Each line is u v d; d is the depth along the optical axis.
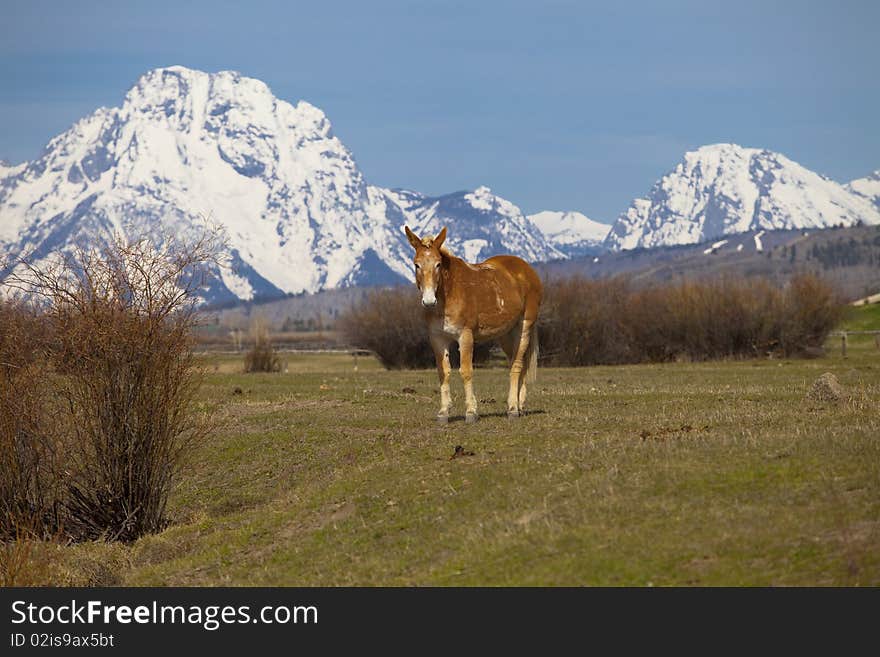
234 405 34.00
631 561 14.08
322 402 34.31
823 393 27.58
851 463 16.72
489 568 15.02
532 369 26.67
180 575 18.61
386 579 15.73
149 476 22.27
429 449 22.34
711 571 13.40
